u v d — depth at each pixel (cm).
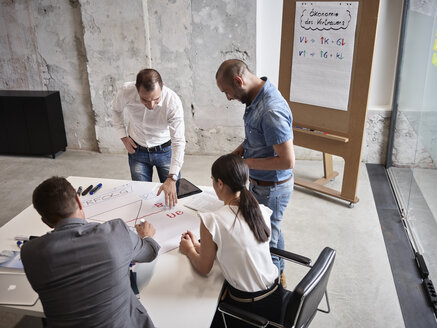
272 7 430
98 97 482
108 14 441
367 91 338
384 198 397
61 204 144
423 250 305
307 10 348
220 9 428
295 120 392
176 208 232
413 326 246
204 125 484
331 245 324
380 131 450
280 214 251
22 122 481
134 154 305
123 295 147
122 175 452
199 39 444
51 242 139
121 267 146
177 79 466
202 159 488
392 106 435
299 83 375
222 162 173
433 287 273
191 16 436
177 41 448
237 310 166
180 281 178
